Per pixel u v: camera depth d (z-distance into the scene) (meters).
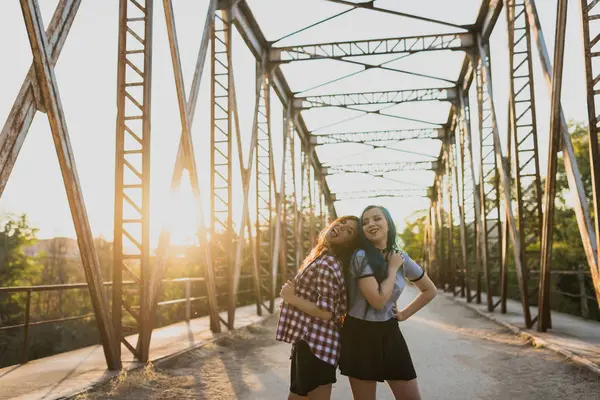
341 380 6.49
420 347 9.23
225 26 12.69
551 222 9.37
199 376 6.80
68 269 42.47
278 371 7.18
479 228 19.88
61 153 5.74
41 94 5.40
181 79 9.28
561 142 8.23
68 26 5.86
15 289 7.00
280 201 22.33
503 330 11.34
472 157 20.88
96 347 8.75
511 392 5.68
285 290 3.02
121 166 7.12
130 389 5.86
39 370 6.57
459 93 23.05
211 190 11.95
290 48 18.70
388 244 3.11
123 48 7.15
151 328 7.43
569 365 6.88
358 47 18.39
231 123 12.38
